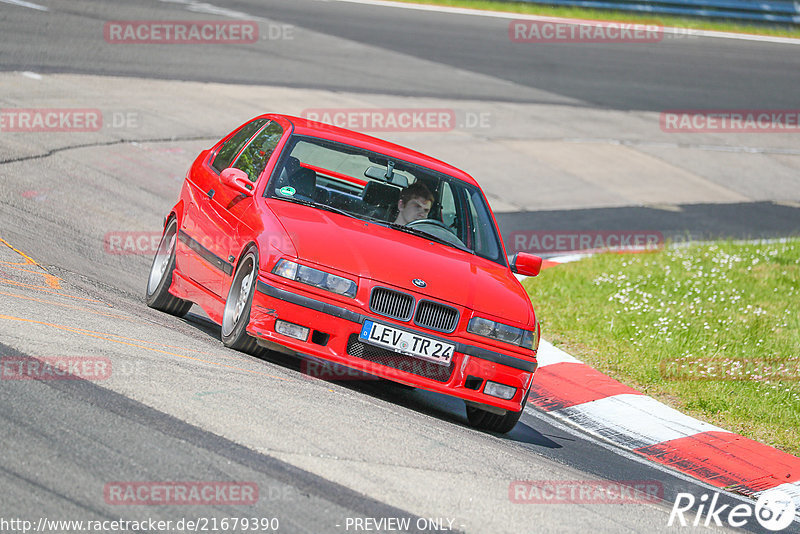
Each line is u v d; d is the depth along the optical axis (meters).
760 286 40.06
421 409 21.86
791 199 64.50
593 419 24.66
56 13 68.25
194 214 25.16
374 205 23.67
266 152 24.48
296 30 80.81
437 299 20.73
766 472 22.38
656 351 30.34
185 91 56.81
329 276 20.47
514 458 18.95
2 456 13.35
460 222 24.27
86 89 52.47
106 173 40.72
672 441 23.53
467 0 106.69
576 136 68.06
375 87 68.12
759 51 107.75
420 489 15.47
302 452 15.73
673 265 42.84
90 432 14.65
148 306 25.92
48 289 23.30
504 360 21.00
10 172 36.97
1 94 47.94
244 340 21.39
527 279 38.28
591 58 92.50
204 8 82.25
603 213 53.53
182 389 17.33
